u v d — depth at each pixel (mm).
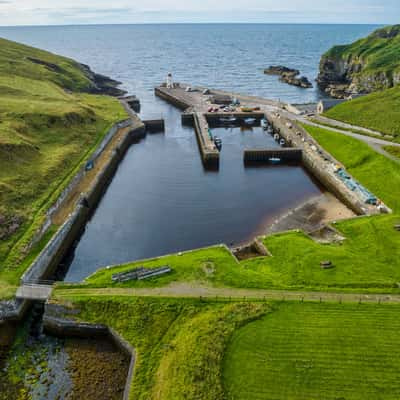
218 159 89125
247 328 36406
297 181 81062
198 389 30547
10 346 38906
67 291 42250
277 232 57406
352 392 30281
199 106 134875
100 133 98125
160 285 42625
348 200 67625
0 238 51344
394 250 48938
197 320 37500
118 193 76125
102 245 59375
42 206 60875
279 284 42469
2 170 66062
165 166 89938
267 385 31047
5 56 154000
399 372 31766
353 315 37688
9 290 43000
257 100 140250
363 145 83250
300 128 104562
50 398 33156
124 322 38844
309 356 33406
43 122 89438
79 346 38594
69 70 169250
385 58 166875
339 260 46781
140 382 32906
